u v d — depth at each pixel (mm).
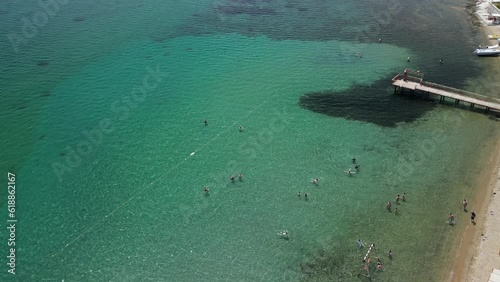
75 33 88688
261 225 44500
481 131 58375
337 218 45156
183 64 77625
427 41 88000
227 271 39812
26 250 41625
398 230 43500
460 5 108875
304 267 40000
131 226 44469
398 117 62094
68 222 44844
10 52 79562
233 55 81375
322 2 111938
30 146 55750
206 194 48531
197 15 100812
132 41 86125
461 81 71750
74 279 39000
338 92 68938
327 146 56000
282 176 51000
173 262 40688
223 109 64375
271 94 68375
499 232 42469
